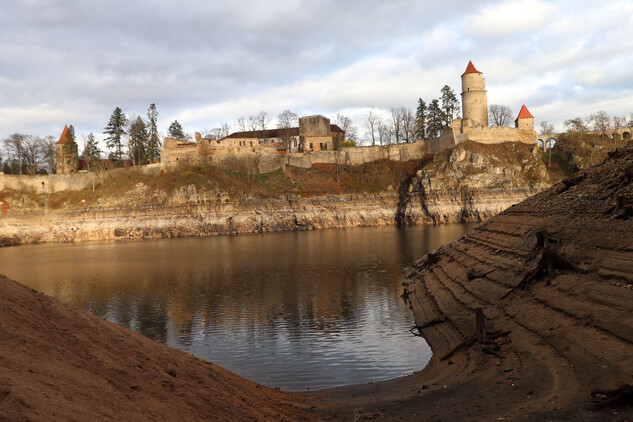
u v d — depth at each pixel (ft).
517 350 56.70
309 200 445.78
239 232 416.46
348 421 42.37
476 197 432.25
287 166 495.41
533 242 87.56
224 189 435.12
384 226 433.07
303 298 127.65
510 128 488.02
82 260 249.55
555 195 110.11
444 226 387.34
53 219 419.13
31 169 509.35
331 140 531.91
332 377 66.85
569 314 57.31
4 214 411.75
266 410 44.80
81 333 44.75
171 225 407.03
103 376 34.63
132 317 113.91
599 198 87.56
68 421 22.99
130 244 347.77
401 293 127.65
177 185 423.23
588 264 66.90
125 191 431.84
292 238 337.31
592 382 41.83
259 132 572.92
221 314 113.19
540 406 39.55
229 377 56.95
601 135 513.86
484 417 39.09
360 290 134.92
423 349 76.69
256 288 147.23
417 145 504.84
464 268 107.34
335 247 259.60
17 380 25.44
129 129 516.32
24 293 49.19
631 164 86.33
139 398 32.94
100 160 512.22
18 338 33.99
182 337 93.61
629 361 42.32
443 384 53.78
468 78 495.82
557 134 530.27
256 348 83.61
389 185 473.26
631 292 52.75
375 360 73.10
